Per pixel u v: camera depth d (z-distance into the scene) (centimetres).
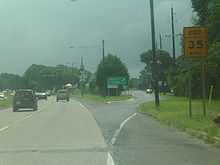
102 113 5066
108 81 12025
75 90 18375
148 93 14812
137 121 3828
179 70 8831
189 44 3222
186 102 6225
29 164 1638
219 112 3941
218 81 6606
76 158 1769
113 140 2405
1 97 11994
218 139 2206
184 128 2884
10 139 2506
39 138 2538
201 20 6550
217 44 5766
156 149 2036
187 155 1845
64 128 3172
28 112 5534
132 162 1661
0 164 1642
